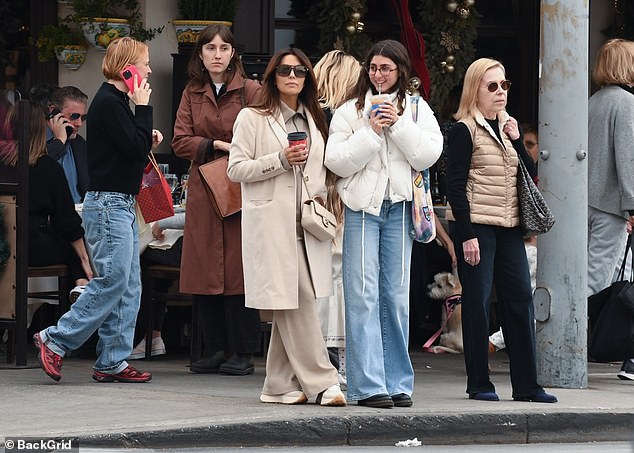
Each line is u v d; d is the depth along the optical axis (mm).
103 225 19375
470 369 18938
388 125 16984
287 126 17625
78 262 23062
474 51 30484
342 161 16938
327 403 17312
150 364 23406
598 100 22766
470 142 18266
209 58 21422
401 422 16781
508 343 19000
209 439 15641
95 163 19422
